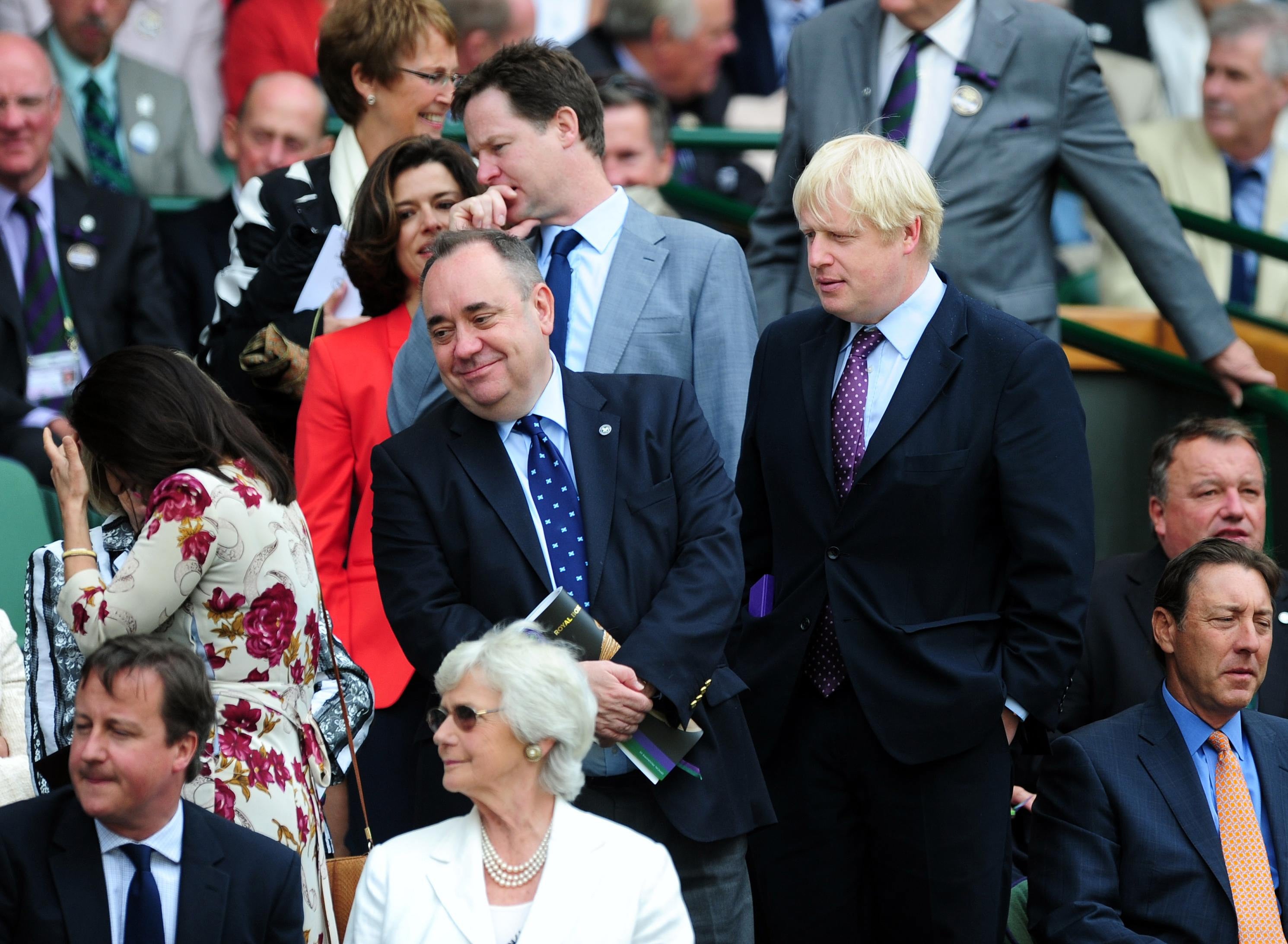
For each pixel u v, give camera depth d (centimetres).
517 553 1192
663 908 1008
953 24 1667
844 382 1298
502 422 1218
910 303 1280
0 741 1351
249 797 1092
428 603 1187
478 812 1024
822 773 1295
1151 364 1862
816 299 1716
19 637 1579
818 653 1293
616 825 1024
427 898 995
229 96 2286
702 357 1345
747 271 1389
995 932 1243
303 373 1541
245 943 1038
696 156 2242
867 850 1298
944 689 1238
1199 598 1352
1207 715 1376
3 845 1024
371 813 1391
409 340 1374
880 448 1258
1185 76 2583
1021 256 1661
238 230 1695
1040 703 1237
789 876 1304
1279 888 1343
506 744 988
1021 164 1652
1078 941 1308
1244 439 1586
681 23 2359
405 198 1462
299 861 1077
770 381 1335
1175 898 1327
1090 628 1586
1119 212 1702
